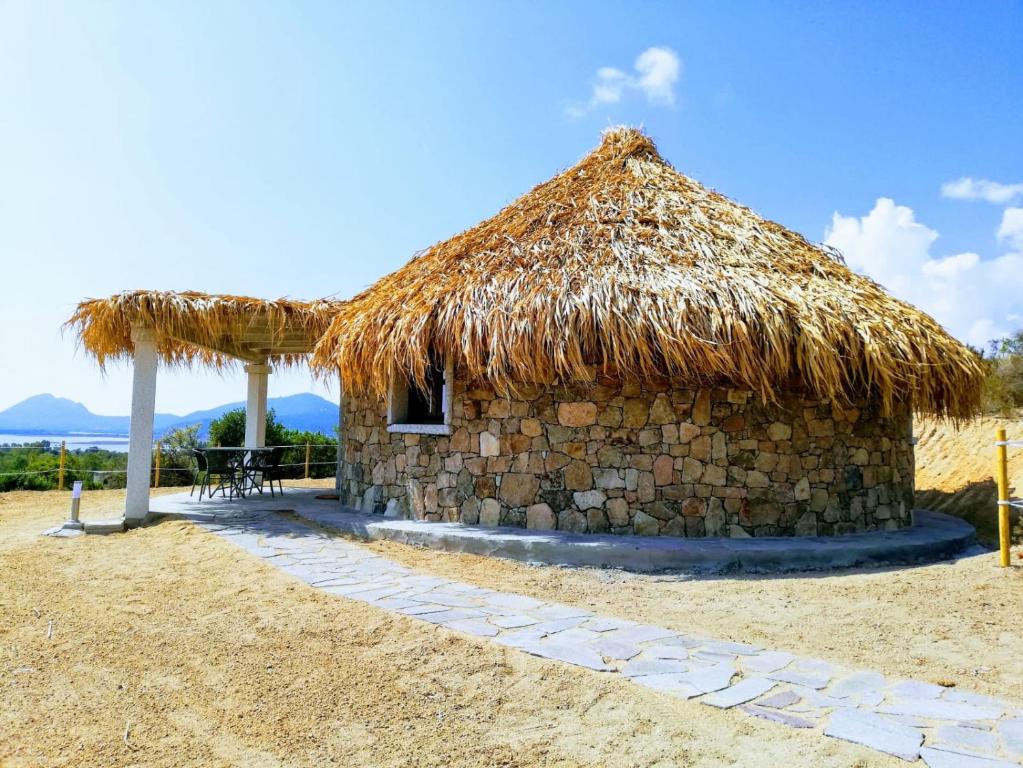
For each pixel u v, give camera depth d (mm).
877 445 8492
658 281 7289
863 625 5043
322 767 3121
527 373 7379
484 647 4445
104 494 14297
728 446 7633
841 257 9406
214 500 11375
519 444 8148
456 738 3391
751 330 6863
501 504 8195
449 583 6203
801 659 4316
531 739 3377
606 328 6980
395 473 9242
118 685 3967
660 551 6965
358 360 8617
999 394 15844
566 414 7957
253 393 13211
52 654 4426
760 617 5312
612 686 3875
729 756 3160
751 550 6953
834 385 7055
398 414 9367
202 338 10289
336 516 9266
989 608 5383
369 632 4781
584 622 5047
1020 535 9062
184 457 17469
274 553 7266
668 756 3184
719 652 4434
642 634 4777
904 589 5977
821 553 7094
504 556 7363
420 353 7879
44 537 8586
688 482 7605
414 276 9547
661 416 7691
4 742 3244
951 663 4285
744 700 3689
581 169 10766
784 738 3283
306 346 12148
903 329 7590
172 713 3631
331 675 4105
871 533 8117
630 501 7684
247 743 3326
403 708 3699
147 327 9406
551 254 8219
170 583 6207
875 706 3607
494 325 7410
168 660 4340
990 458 13031
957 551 7926
